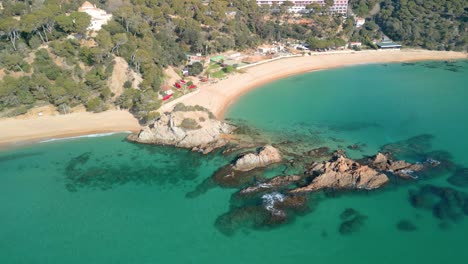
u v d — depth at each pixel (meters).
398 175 95.50
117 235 80.75
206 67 180.12
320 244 76.62
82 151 113.56
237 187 94.50
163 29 187.62
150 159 108.75
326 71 192.12
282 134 122.19
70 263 74.12
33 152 112.94
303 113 139.50
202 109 124.25
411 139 117.50
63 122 127.12
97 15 164.25
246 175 98.56
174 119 116.69
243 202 88.69
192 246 77.19
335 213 84.25
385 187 91.31
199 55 193.25
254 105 147.38
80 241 79.50
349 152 109.75
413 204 86.00
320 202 87.38
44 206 90.44
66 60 139.62
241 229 81.00
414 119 132.88
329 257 73.62
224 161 106.06
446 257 72.75
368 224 81.06
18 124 124.69
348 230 79.69
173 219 84.62
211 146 112.38
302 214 84.25
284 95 158.38
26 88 129.88
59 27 151.75
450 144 113.56
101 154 111.75
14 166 106.25
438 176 95.50
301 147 113.12
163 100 140.12
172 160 107.88
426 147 111.69
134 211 87.69
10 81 126.44
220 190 93.75
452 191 89.19
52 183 98.94
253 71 181.25
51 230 82.88
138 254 75.62
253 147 112.25
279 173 99.00
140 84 139.62
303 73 188.12
